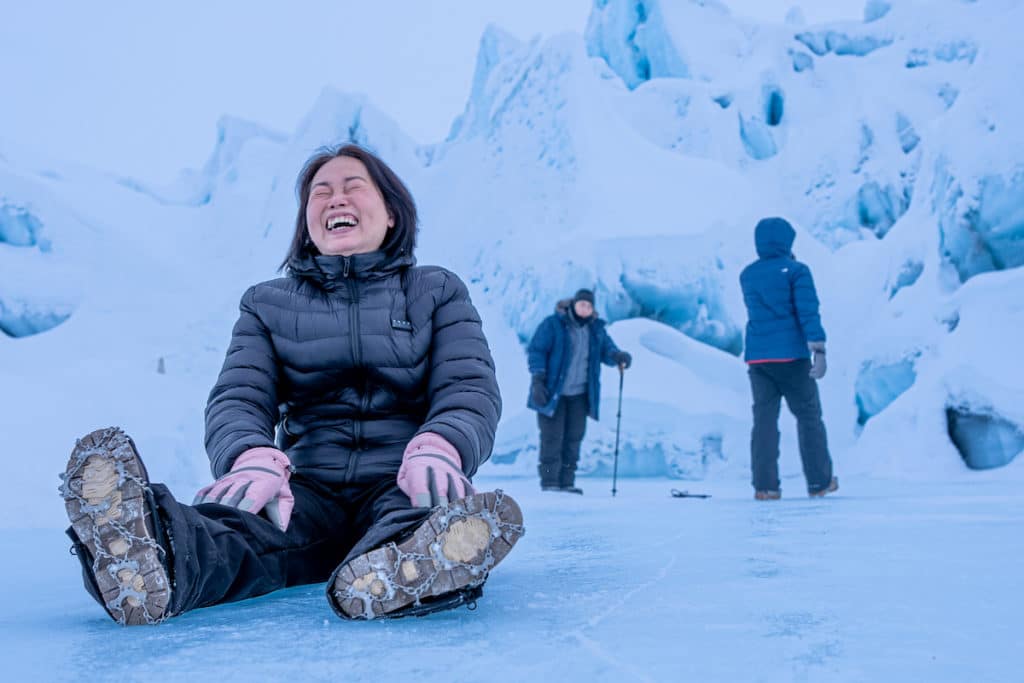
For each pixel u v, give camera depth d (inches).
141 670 28.4
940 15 925.2
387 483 53.5
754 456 178.4
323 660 29.6
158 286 598.5
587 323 231.9
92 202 729.0
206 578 39.2
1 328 522.9
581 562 61.2
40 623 39.6
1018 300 287.6
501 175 544.7
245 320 59.6
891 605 40.7
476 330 59.1
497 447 374.3
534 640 32.8
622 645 31.8
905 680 26.4
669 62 1001.5
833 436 378.0
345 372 58.0
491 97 647.1
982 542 70.9
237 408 54.0
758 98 898.1
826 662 28.8
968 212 320.5
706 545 72.6
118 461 36.1
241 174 824.9
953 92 836.6
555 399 227.1
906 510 114.0
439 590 37.0
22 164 765.3
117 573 35.9
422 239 555.2
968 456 272.2
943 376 287.1
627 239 435.5
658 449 362.9
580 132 518.6
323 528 51.4
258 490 45.4
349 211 59.9
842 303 431.5
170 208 831.1
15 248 567.5
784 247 180.9
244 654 30.7
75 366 307.6
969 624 35.8
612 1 1070.4
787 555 63.2
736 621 36.7
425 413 59.3
